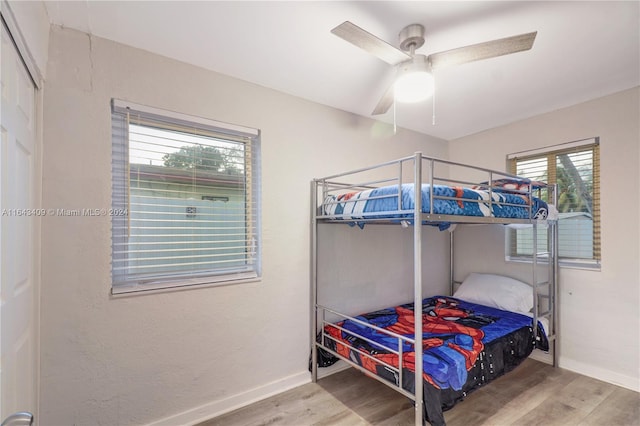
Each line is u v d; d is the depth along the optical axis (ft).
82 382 5.14
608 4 4.57
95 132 5.31
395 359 5.89
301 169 7.82
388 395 7.16
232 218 6.87
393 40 5.46
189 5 4.62
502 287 9.37
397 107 8.52
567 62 6.22
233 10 4.74
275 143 7.40
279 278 7.37
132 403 5.58
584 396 7.09
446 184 11.45
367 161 9.23
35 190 4.61
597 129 7.93
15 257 3.80
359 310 8.96
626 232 7.47
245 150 7.07
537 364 8.77
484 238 10.58
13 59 3.59
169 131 6.17
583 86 7.30
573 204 8.57
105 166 5.39
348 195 6.94
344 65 6.36
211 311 6.42
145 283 5.85
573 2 4.53
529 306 8.91
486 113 8.98
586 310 8.13
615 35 5.32
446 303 9.82
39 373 4.77
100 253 5.32
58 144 4.99
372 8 4.67
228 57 6.07
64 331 5.00
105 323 5.35
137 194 5.81
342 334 7.32
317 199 7.87
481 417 6.34
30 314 4.47
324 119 8.29
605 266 7.81
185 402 6.09
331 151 8.41
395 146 9.98
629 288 7.42
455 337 6.83
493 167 10.25
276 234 7.36
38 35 4.31
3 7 3.11
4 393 3.44
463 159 11.16
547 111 8.85
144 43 5.60
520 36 4.27
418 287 5.22
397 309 9.25
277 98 7.45
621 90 7.52
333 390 7.38
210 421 6.22
